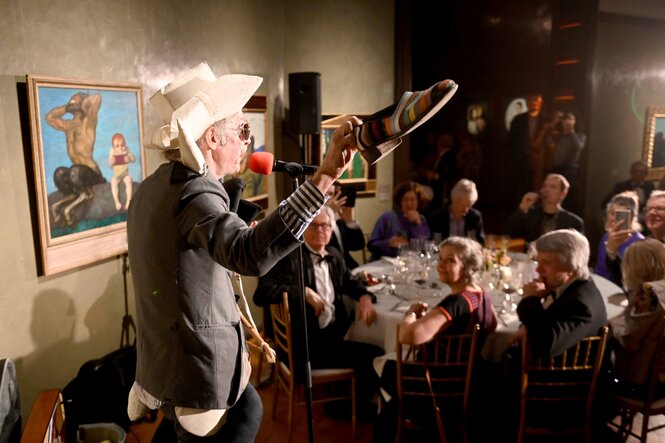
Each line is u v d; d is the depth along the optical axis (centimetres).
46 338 268
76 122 274
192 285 121
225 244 108
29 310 259
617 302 295
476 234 413
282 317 283
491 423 260
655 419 298
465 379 240
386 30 513
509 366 255
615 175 614
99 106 289
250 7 416
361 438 286
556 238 234
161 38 334
